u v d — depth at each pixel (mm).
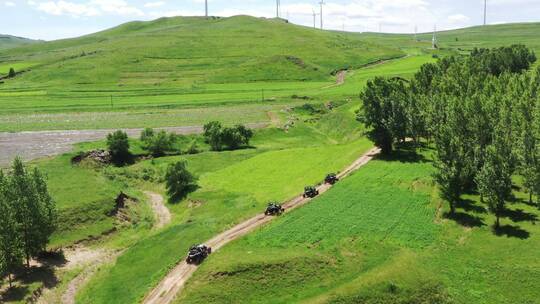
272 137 176125
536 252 71312
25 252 83625
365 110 124375
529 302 62969
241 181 121250
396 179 104312
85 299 76938
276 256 72562
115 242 97750
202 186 120938
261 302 65125
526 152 88688
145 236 100062
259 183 118000
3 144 161125
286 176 121250
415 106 126250
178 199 117312
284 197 103125
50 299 77812
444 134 88938
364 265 71562
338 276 69625
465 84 142000
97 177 129000
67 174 126562
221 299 65125
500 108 109938
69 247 93562
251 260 71250
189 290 67625
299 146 166500
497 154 80750
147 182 133125
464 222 83875
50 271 84812
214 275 69062
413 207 91000
